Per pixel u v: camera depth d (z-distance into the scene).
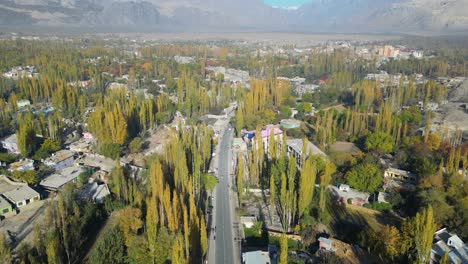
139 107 166.25
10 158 124.88
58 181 111.38
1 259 74.50
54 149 132.50
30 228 89.94
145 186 106.38
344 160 130.88
